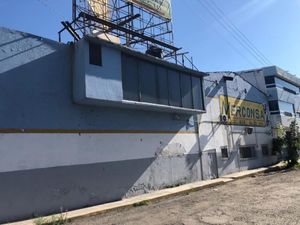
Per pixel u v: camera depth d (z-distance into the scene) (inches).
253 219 376.2
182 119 802.8
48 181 501.0
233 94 1056.8
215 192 636.7
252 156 1114.7
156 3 780.0
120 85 589.0
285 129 1245.1
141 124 679.7
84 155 557.0
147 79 661.3
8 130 465.7
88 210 505.0
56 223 433.1
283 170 1035.3
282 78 1397.6
